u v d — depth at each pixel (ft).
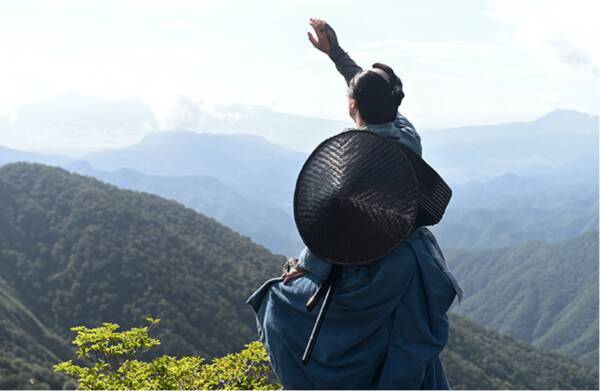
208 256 368.27
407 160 7.13
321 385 7.28
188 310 304.71
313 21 8.73
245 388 17.19
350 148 7.29
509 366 366.63
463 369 311.88
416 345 7.18
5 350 252.62
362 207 7.09
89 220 384.88
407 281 7.25
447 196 7.47
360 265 7.13
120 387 16.01
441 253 7.77
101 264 343.67
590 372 408.26
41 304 341.41
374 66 8.03
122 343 16.84
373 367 7.25
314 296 7.21
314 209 7.26
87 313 323.57
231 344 290.15
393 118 7.77
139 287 322.75
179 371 17.12
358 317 7.18
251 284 348.38
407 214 7.01
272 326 7.61
